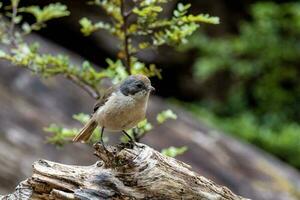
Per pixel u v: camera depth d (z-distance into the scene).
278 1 22.69
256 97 21.80
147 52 20.91
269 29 20.89
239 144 14.77
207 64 20.70
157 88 22.39
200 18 7.98
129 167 6.26
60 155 12.95
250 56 21.27
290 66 21.34
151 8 7.77
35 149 12.92
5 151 12.53
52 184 6.30
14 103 13.86
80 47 21.03
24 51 8.34
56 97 14.50
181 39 8.13
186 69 21.95
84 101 14.70
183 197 6.32
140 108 7.12
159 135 14.02
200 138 14.37
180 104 21.61
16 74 14.60
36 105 14.12
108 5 8.39
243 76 21.81
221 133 14.94
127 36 8.27
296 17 20.77
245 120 20.09
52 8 9.28
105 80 10.37
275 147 19.42
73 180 6.30
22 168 12.39
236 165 13.86
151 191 6.25
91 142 8.08
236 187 13.22
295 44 21.17
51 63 8.41
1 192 11.93
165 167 6.33
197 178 6.46
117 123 7.18
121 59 9.23
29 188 6.42
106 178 6.27
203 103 22.08
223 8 22.16
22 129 13.23
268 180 13.69
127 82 7.07
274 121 20.83
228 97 21.95
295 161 19.33
